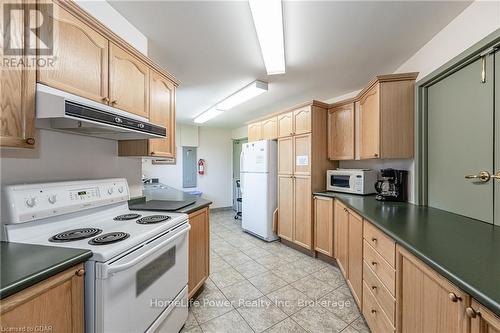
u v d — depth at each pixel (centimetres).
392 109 216
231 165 648
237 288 225
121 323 106
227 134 644
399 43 202
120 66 153
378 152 220
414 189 213
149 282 128
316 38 195
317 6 156
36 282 75
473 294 69
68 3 116
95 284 97
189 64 245
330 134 318
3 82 92
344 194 284
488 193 145
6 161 115
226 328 169
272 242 366
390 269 130
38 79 104
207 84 303
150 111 185
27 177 125
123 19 169
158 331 135
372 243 158
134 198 212
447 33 175
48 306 80
